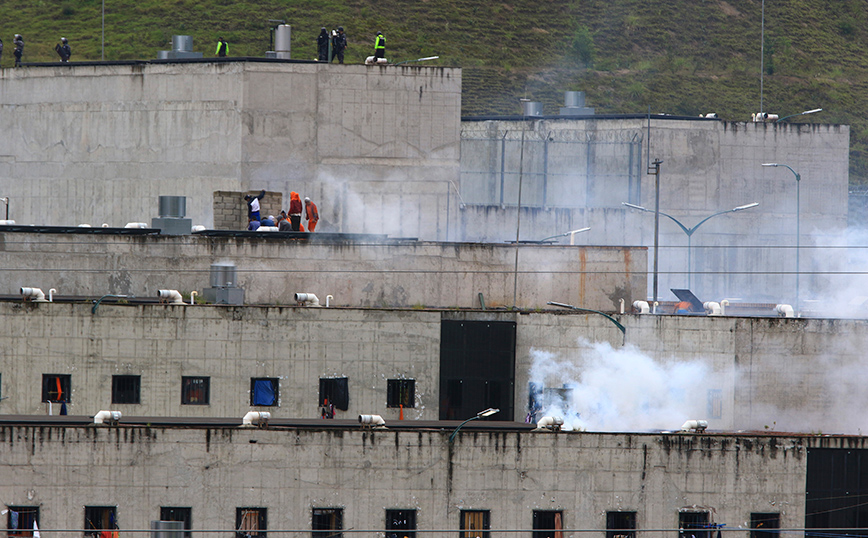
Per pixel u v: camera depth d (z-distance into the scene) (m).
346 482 170.25
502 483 172.62
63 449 165.62
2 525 164.00
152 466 167.12
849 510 180.00
